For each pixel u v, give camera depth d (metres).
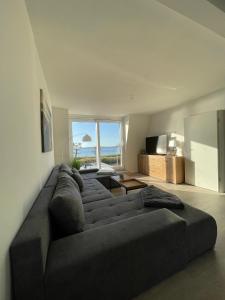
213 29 1.64
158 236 1.33
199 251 1.62
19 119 1.16
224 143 3.66
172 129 5.22
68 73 2.77
